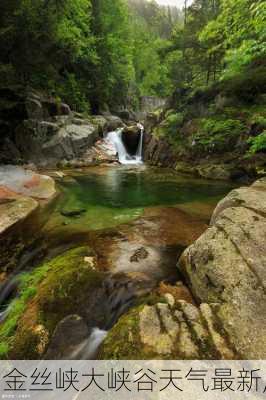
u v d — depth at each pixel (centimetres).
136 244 511
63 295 346
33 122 1385
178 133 1634
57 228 598
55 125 1534
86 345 301
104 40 2584
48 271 409
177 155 1540
